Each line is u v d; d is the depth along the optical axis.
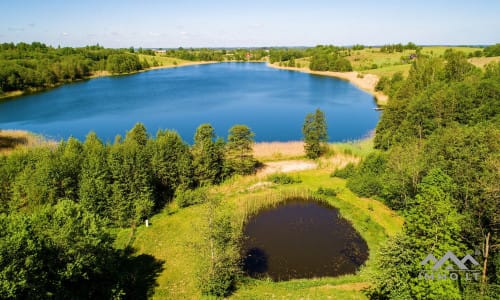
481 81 62.31
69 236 22.72
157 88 160.88
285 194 49.53
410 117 63.09
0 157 45.84
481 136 39.66
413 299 21.78
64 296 21.95
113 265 27.16
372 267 28.39
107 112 110.94
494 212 22.88
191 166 50.28
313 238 38.62
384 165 49.47
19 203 39.28
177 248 35.78
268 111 114.44
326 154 66.12
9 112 109.19
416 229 23.06
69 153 42.81
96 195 39.75
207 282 27.89
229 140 55.81
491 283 21.95
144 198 42.53
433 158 39.97
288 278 31.59
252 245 37.34
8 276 18.41
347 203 46.44
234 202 46.69
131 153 42.97
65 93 145.62
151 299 27.78
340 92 153.00
